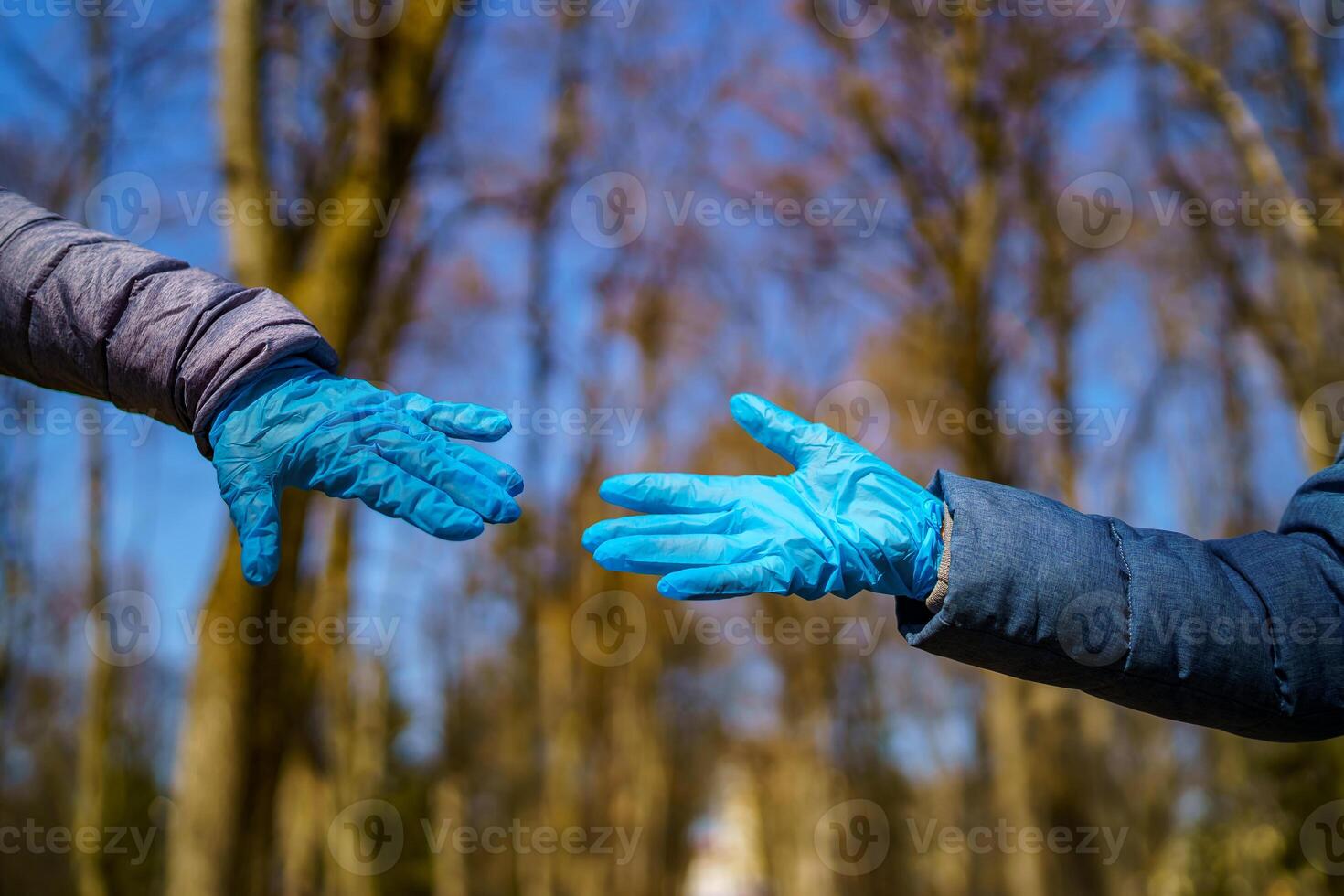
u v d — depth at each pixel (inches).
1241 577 58.6
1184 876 535.8
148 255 60.5
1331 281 354.9
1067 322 530.9
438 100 306.8
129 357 58.0
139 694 611.2
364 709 663.1
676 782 1143.0
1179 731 667.4
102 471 457.7
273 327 58.2
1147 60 397.7
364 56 310.0
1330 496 60.2
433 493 54.7
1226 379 556.1
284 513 282.7
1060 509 59.0
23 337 59.5
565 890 728.3
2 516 535.8
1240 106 353.1
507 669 869.2
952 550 56.9
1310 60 339.6
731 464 754.2
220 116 295.9
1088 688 58.2
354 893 589.0
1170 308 536.7
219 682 275.1
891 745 1122.7
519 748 817.5
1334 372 384.2
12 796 688.4
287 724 284.4
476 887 906.7
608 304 706.8
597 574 741.3
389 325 426.9
